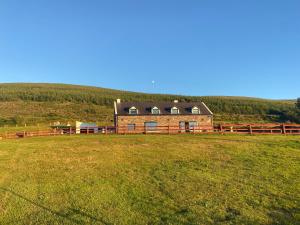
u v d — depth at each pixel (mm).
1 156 28891
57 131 51688
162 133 47531
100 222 14031
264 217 14320
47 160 26719
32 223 14047
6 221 14281
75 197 17250
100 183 19734
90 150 31422
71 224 13891
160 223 13820
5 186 19281
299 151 29062
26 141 40438
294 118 100000
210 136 41688
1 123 90938
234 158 26312
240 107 126438
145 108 58625
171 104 60469
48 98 140375
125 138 40562
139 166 24062
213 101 141500
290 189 17969
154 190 18219
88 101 142750
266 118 104938
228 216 14492
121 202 16438
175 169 22922
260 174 21125
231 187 18531
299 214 14523
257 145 32656
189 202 16219
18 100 134250
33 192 18125
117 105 59781
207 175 21109
